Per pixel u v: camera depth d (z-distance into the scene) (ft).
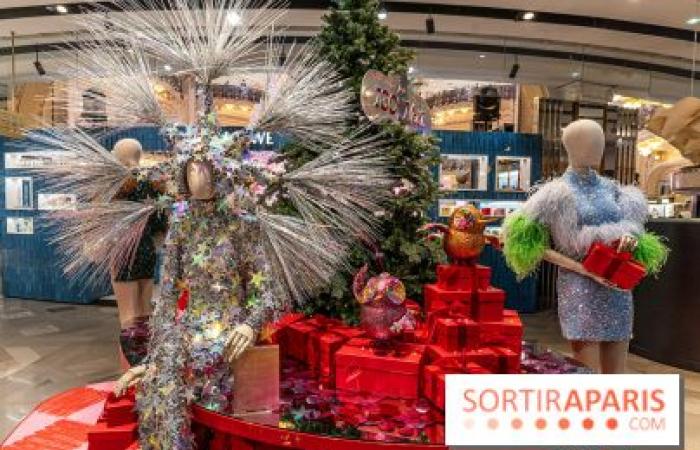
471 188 21.76
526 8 20.03
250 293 5.92
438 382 5.70
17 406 11.60
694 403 12.14
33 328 18.54
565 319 8.32
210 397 5.92
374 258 7.90
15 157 23.36
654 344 15.98
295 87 6.51
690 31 21.97
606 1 19.12
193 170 5.84
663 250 8.55
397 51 8.34
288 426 5.36
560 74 26.71
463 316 6.46
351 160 6.62
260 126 6.38
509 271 22.03
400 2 19.74
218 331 5.85
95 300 23.15
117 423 6.44
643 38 22.71
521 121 23.75
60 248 7.20
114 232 6.19
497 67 26.50
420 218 8.00
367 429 5.31
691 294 14.88
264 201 6.40
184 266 6.09
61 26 20.67
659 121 17.89
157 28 6.54
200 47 6.26
